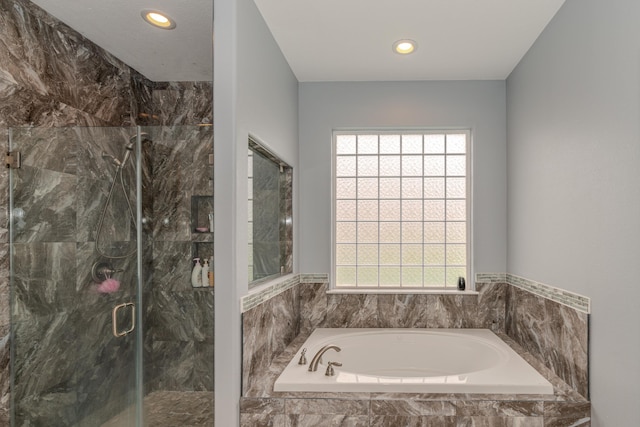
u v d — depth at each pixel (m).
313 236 3.28
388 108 3.25
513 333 2.95
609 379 1.77
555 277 2.28
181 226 2.02
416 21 2.33
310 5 2.17
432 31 2.45
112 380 2.03
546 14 2.26
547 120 2.38
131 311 2.03
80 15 2.26
